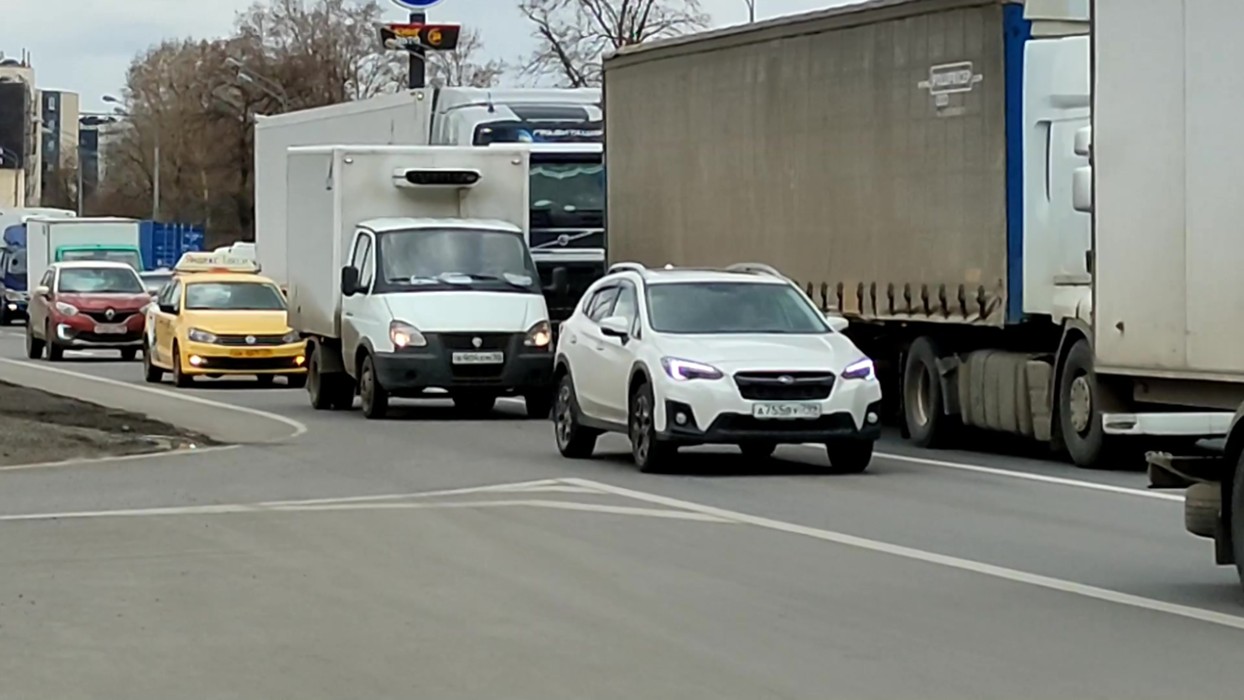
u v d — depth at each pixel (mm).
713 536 13797
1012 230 19547
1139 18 12062
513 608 10898
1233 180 11234
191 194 86000
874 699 8484
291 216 29297
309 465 19328
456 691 8742
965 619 10430
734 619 10477
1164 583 11617
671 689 8727
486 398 27953
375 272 25844
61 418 24766
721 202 25000
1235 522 10688
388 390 25297
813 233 23078
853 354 18000
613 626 10305
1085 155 18062
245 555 13062
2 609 11000
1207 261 11484
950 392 21281
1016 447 21516
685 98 25828
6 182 116000
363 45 82875
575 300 29594
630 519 14789
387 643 9906
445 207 27797
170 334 33375
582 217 29641
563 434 20094
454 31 42781
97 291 42375
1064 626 10211
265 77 81000
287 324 30953
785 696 8555
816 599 11102
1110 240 12414
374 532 14172
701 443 17609
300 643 9938
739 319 18609
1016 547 13172
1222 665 9164
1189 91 11609
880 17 21703
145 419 24844
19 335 56031
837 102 22531
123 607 11047
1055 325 19672
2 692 8812
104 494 16859
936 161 20750
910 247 21234
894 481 17500
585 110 30469
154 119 87000
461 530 14234
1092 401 18359
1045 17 19516
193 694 8750
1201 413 12516
